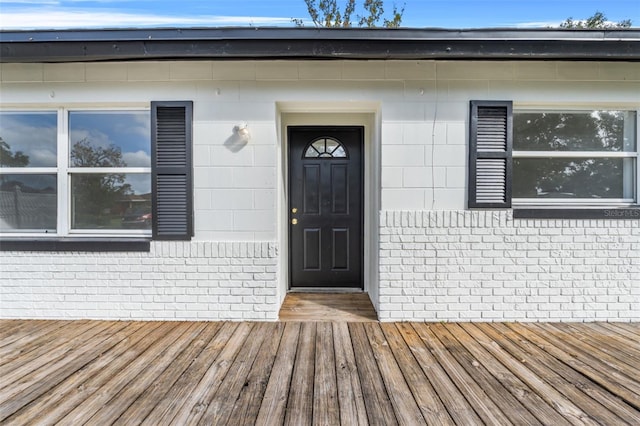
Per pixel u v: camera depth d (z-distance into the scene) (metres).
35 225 3.34
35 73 3.16
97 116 3.31
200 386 2.07
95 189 3.32
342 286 4.26
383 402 1.90
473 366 2.31
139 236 3.31
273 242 3.20
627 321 3.17
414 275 3.18
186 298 3.21
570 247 3.17
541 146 3.28
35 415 1.79
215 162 3.18
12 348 2.60
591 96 3.14
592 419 1.75
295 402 1.91
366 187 4.16
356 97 3.15
